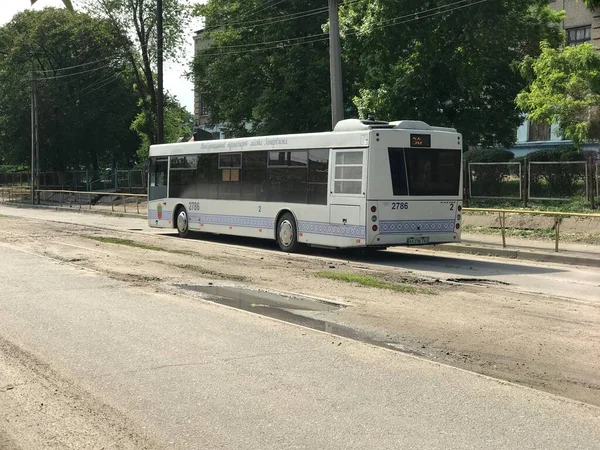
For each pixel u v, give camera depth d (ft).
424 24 78.07
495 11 75.15
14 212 122.93
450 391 18.78
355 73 99.60
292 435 15.43
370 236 47.85
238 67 113.60
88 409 17.12
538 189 72.54
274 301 32.42
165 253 52.80
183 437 15.29
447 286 37.58
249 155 59.62
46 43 180.75
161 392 18.51
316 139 52.31
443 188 50.44
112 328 26.20
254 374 20.25
